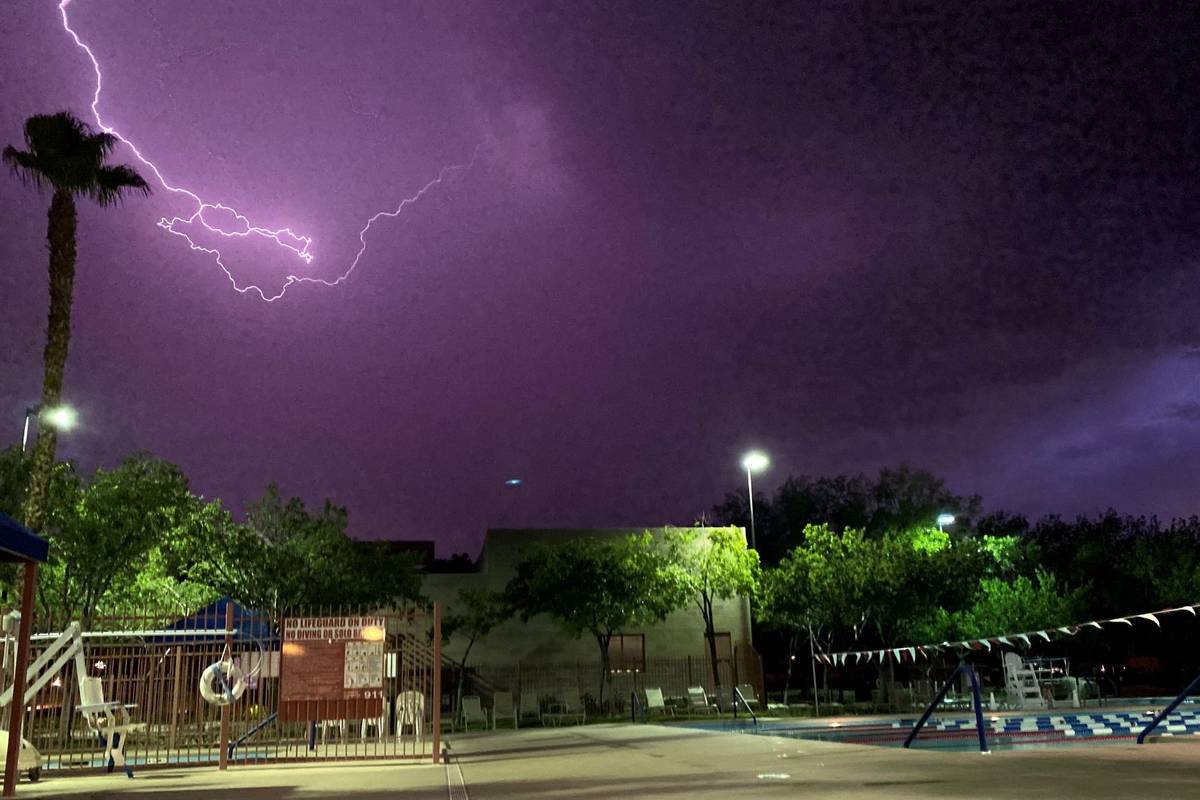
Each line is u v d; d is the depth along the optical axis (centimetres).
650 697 3325
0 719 1382
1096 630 4425
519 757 1591
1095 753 1260
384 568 3216
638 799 920
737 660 3878
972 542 3678
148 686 1784
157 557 3116
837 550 3519
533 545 3681
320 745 1984
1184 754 1223
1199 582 4072
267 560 2994
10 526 1059
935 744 1845
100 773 1452
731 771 1172
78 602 2742
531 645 3850
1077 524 5284
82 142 2369
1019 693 3183
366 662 1495
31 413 3066
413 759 1588
